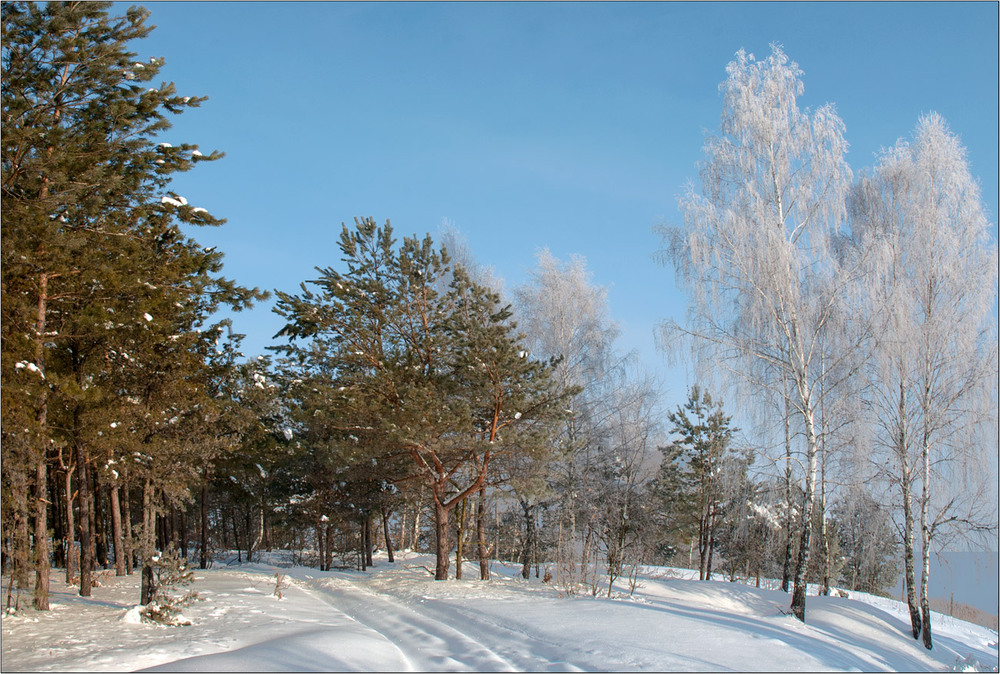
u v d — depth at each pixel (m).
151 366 19.70
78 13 15.38
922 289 18.86
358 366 24.17
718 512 31.09
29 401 13.77
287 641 12.12
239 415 26.31
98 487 27.88
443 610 16.73
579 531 24.78
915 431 18.62
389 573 29.05
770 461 20.11
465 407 22.14
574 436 25.62
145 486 25.47
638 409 26.39
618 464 26.50
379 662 11.23
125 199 17.38
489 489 24.72
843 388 19.53
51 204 13.54
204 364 22.86
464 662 11.37
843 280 19.52
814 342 19.89
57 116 15.91
